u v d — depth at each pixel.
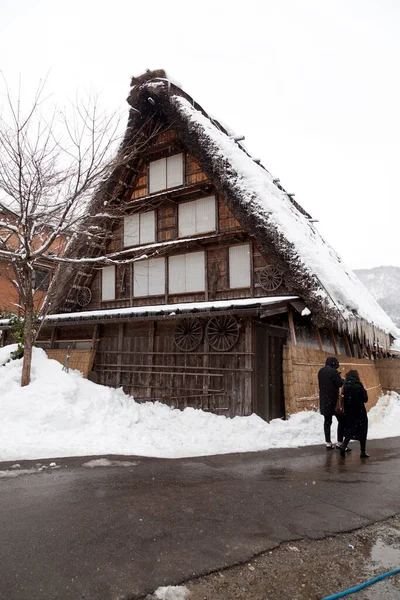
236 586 2.82
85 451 6.59
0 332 15.21
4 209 8.36
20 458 5.99
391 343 18.62
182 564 3.02
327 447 7.83
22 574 2.77
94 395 9.32
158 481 5.09
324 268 10.71
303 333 11.88
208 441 7.85
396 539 3.72
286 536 3.61
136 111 12.68
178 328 11.11
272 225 10.32
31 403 7.93
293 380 9.91
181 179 12.71
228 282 11.62
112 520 3.73
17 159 8.26
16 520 3.64
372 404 14.14
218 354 10.34
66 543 3.24
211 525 3.74
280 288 10.76
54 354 13.27
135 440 7.56
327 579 2.98
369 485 5.34
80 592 2.61
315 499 4.65
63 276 11.27
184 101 12.12
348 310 10.41
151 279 12.95
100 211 11.69
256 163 14.79
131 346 11.99
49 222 8.94
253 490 4.88
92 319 11.42
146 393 11.37
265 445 7.90
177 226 12.66
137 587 2.70
